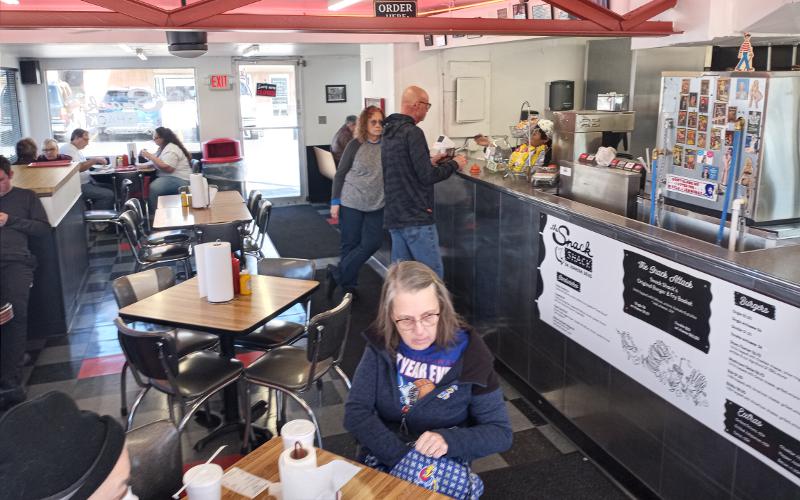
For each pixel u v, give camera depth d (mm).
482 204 4227
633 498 2855
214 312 3178
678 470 2617
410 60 6102
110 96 9438
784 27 2975
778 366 2098
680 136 3150
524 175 4207
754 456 2240
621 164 3465
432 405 2020
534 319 3670
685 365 2508
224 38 5820
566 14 3805
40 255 4805
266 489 1731
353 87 10094
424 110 4461
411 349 2039
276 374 3143
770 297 2102
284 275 3914
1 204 4137
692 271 2416
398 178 4398
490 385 2039
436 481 1932
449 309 2006
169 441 1929
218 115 9750
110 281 6395
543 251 3488
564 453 3219
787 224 2844
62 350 4688
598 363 3092
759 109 2688
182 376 3123
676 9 3277
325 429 3521
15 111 8617
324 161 9391
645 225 2814
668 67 5684
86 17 2547
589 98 6445
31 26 2527
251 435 3408
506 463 3145
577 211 3121
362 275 6305
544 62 6371
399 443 1993
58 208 5047
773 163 2742
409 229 4461
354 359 4398
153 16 2650
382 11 3006
